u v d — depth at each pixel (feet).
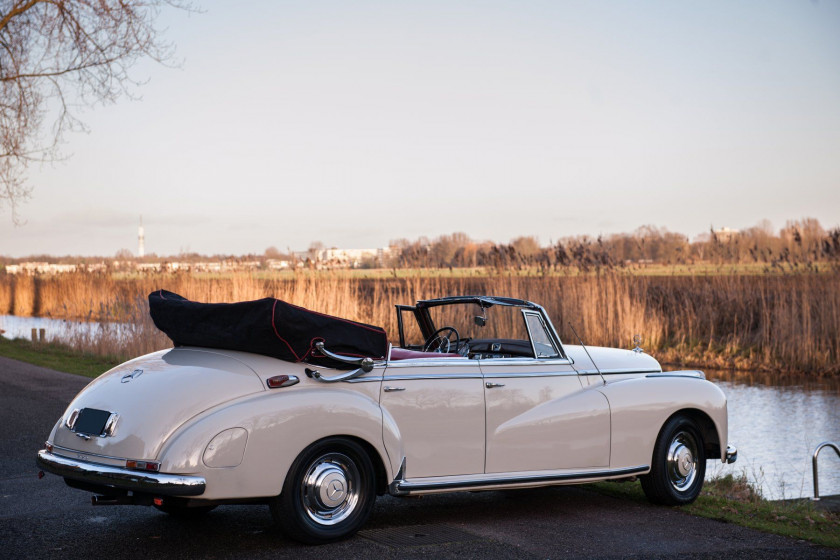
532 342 20.93
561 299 68.39
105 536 18.10
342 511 17.69
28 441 30.68
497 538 18.26
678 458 22.18
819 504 24.25
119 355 62.34
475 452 19.38
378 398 18.26
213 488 15.85
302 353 17.51
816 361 59.52
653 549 17.60
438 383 19.04
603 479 20.95
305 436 16.80
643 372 22.80
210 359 17.75
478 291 68.28
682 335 69.51
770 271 75.15
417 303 23.15
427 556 16.69
